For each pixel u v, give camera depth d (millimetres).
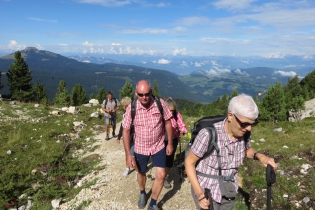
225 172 2875
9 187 7285
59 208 6320
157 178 4617
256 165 6523
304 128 10938
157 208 5164
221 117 3045
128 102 6680
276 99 23953
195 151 2822
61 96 43188
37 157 9508
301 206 4855
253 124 2557
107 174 7379
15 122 13219
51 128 12969
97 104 20859
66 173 8422
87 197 6148
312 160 6523
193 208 5246
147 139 4426
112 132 12156
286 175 5926
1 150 9797
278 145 8188
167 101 5332
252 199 5293
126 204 5555
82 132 12883
